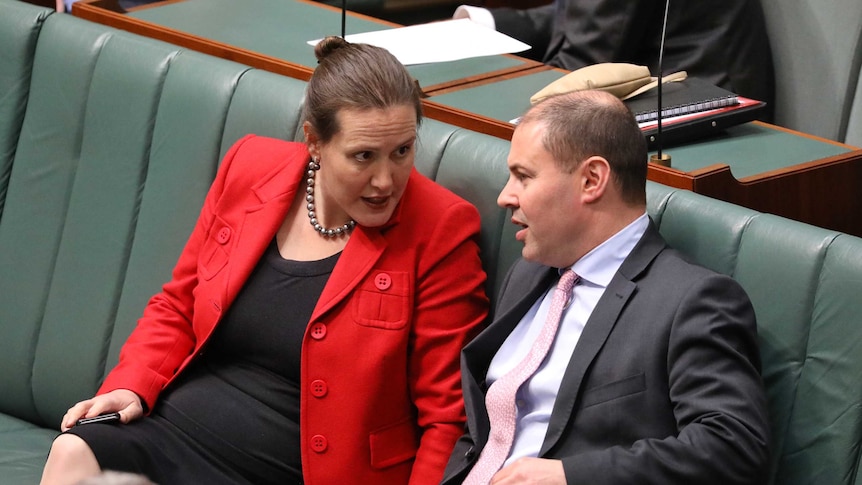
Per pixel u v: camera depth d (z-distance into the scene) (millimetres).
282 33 10562
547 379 7047
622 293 6805
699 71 10953
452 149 8398
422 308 7859
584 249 7023
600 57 11039
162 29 10531
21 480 8898
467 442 7449
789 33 11250
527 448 7051
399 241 7910
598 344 6770
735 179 7766
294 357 7977
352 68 7473
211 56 9781
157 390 8328
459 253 7910
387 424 7914
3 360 10336
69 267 10055
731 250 7105
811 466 6750
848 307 6625
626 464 6234
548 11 11508
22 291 10281
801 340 6805
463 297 7883
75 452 7484
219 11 11211
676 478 6148
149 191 9719
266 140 8727
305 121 7723
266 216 8242
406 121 7480
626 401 6629
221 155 9430
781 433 6863
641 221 7016
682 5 10883
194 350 8531
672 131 8367
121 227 9836
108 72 9969
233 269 8172
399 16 11484
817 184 8164
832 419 6668
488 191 8164
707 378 6332
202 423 8039
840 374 6648
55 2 12844
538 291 7391
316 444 7816
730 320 6449
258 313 8086
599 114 6844
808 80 11203
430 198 8000
